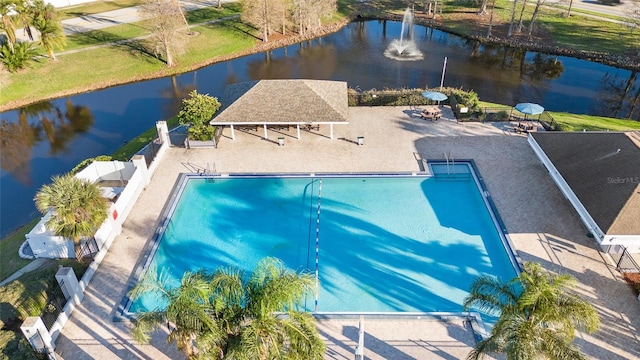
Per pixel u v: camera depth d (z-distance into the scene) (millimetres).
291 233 27281
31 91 48812
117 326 21234
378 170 32031
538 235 26109
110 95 49062
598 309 21547
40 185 35656
